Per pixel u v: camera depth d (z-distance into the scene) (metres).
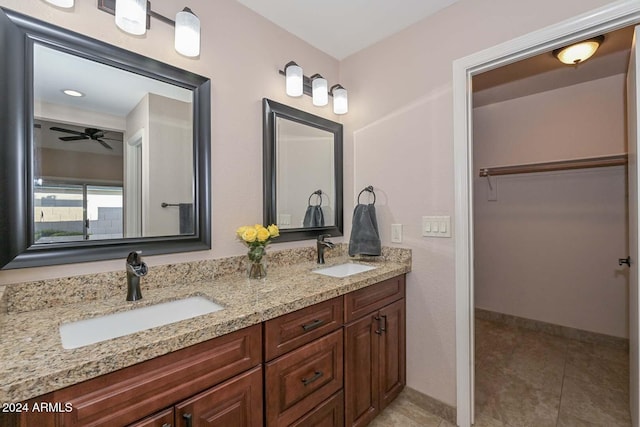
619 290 2.52
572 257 2.74
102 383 0.72
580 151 2.66
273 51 1.79
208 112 1.47
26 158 1.02
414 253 1.84
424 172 1.79
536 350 2.50
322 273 1.78
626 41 1.94
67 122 1.11
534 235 2.94
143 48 1.28
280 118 1.81
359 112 2.13
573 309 2.73
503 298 3.12
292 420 1.15
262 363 1.06
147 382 0.79
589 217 2.66
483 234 3.25
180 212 1.39
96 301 1.12
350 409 1.43
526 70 2.38
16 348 0.75
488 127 3.18
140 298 1.14
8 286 0.97
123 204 1.24
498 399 1.84
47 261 1.04
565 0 1.33
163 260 1.33
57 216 1.08
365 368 1.53
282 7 1.67
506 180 3.10
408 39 1.87
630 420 1.63
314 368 1.25
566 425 1.61
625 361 2.28
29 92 1.03
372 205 2.00
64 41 1.09
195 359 0.88
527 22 1.43
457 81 1.64
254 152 1.67
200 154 1.44
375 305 1.60
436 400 1.73
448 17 1.69
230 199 1.55
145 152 1.29
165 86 1.36
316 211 2.01
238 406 0.98
